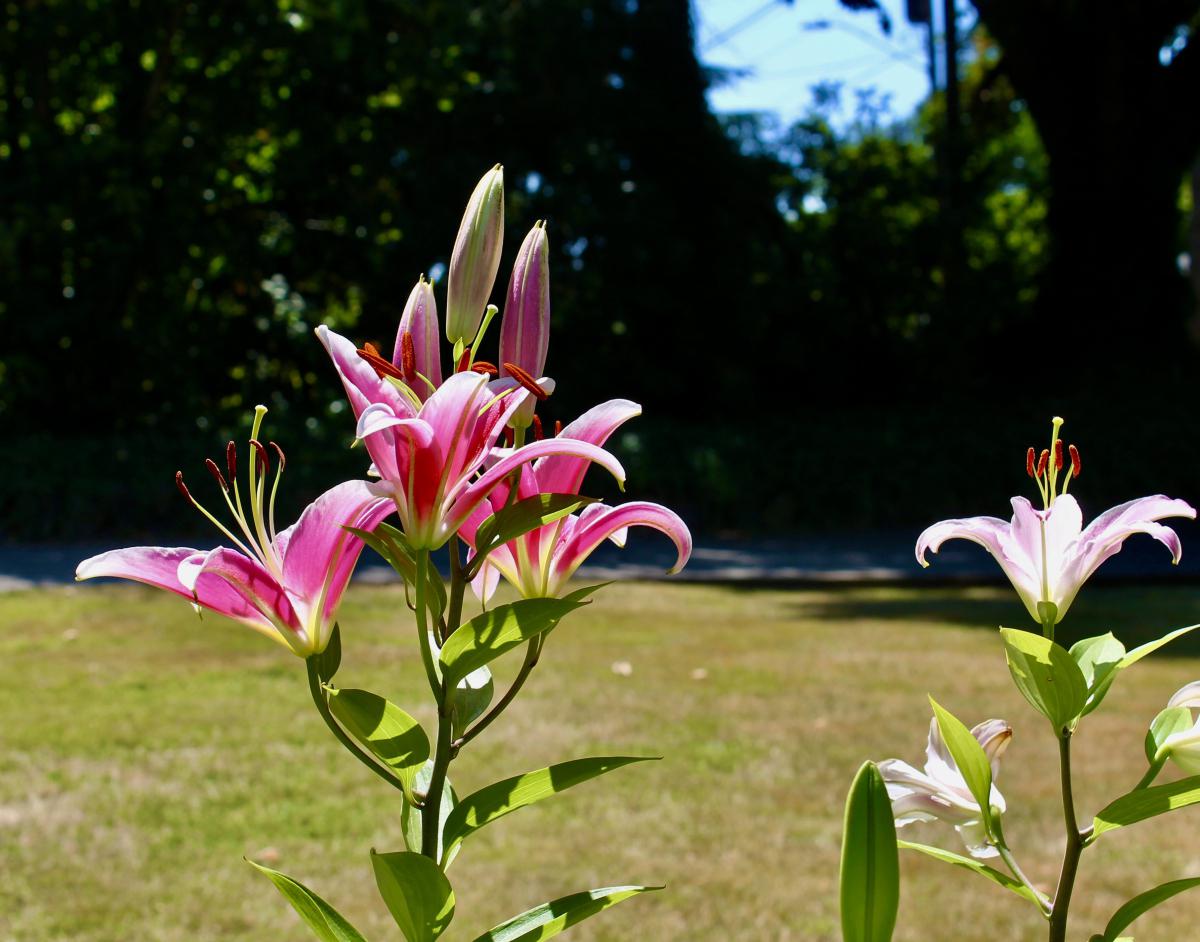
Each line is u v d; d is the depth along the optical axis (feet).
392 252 51.78
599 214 51.80
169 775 14.64
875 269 57.00
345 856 12.20
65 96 48.75
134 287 48.60
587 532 4.52
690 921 10.74
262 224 53.01
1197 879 3.97
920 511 46.16
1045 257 61.77
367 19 50.34
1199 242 75.77
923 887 11.74
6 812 13.32
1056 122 57.00
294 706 17.98
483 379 3.87
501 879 11.69
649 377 52.80
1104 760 15.34
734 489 44.91
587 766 4.02
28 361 45.75
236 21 48.14
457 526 3.99
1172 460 46.50
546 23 53.11
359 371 4.08
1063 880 4.02
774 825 13.14
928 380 57.16
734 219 55.77
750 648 22.66
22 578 31.24
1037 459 4.49
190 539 40.50
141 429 47.75
